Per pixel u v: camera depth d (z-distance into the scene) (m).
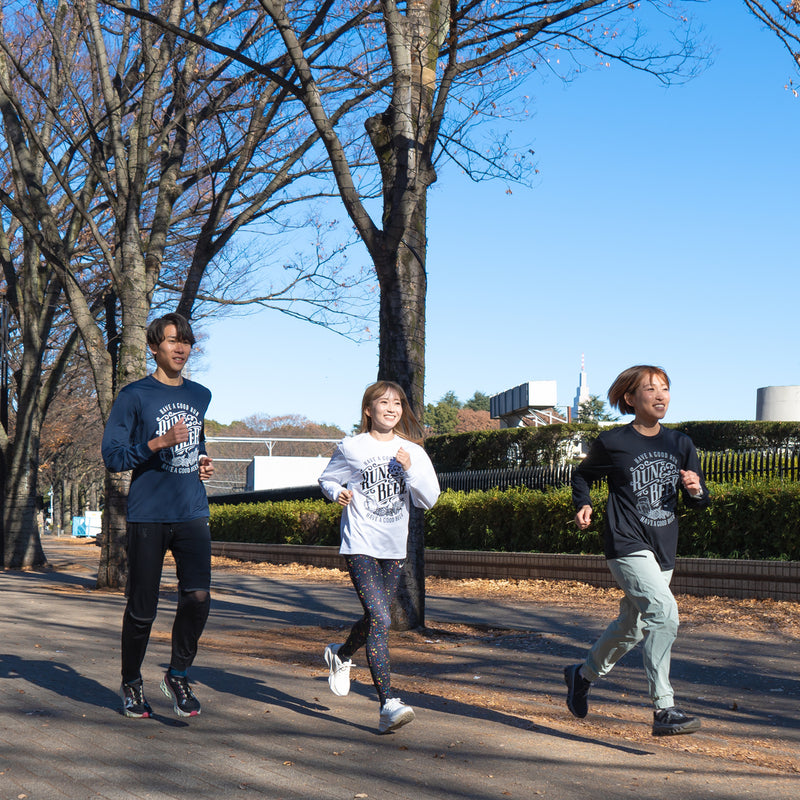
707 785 3.83
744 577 10.73
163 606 10.70
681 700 5.87
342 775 3.78
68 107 16.55
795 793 3.76
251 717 4.79
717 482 13.15
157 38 12.66
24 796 3.43
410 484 4.75
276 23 8.55
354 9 12.02
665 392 4.54
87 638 7.65
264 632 8.68
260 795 3.49
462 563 15.02
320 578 16.61
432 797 3.52
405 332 8.73
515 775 3.86
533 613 10.35
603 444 4.56
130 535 4.58
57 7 15.21
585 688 4.78
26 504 18.64
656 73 10.05
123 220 12.98
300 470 44.16
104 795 3.46
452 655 7.46
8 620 8.77
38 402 19.05
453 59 8.98
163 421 4.61
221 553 24.28
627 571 4.42
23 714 4.69
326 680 5.95
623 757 4.25
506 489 16.89
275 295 15.60
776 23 8.95
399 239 8.63
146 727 4.52
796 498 10.79
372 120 9.27
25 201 13.98
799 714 5.52
